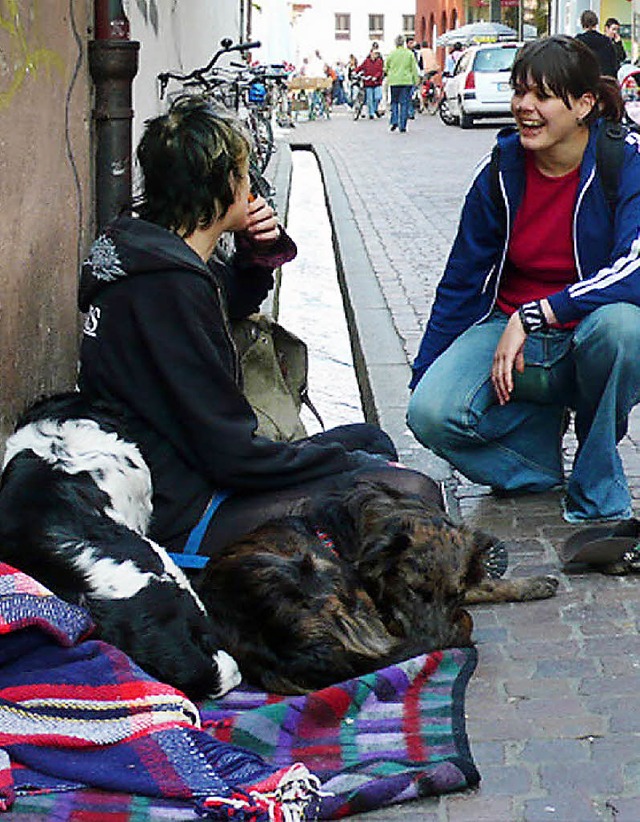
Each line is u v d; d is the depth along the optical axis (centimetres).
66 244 562
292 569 374
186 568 405
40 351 519
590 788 326
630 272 479
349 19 7762
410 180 1912
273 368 514
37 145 513
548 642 412
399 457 605
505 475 536
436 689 370
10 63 476
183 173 409
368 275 1075
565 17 3844
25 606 333
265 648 373
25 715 323
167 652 354
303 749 340
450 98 3475
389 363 777
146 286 400
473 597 440
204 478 414
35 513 362
